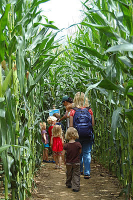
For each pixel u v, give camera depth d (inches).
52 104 260.1
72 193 127.7
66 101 202.7
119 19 74.7
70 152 135.0
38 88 118.6
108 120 161.9
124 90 67.2
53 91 255.8
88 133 144.9
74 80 221.3
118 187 122.6
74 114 148.1
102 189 132.0
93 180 151.6
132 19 66.9
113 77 71.5
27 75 83.6
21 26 66.4
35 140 149.8
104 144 180.9
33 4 76.1
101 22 79.8
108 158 168.1
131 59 63.2
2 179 76.4
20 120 83.9
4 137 55.5
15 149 75.9
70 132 138.7
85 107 151.0
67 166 136.0
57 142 197.9
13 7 75.9
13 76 76.9
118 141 123.3
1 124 55.2
